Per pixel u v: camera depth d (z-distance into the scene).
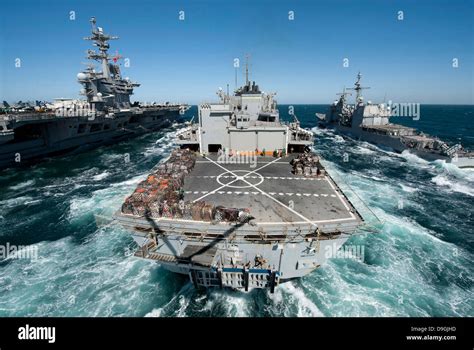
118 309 18.83
